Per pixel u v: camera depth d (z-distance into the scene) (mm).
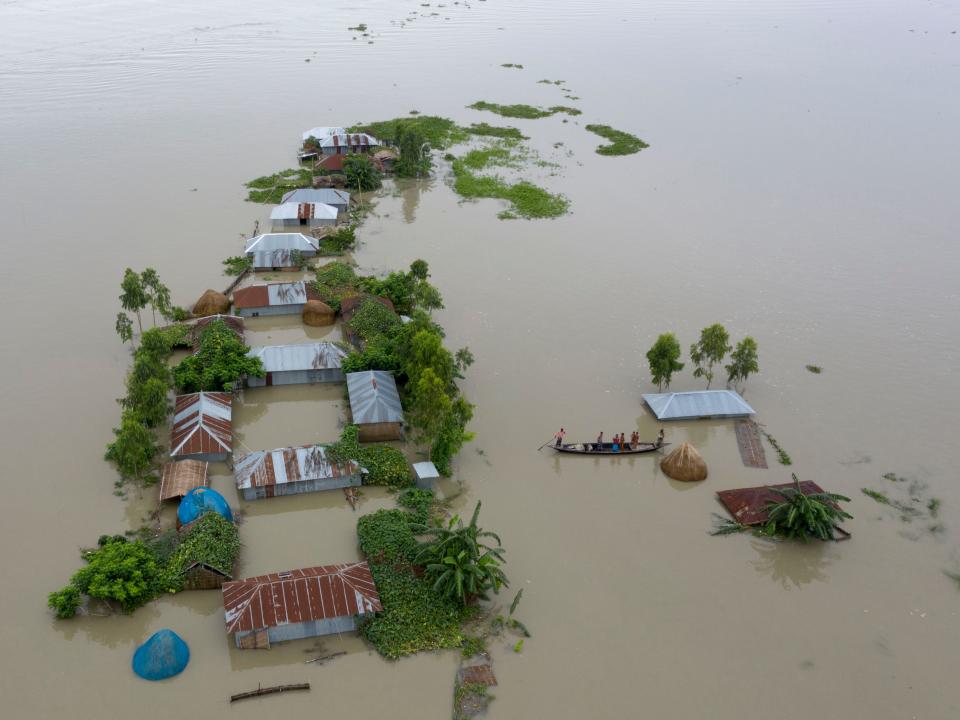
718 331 52625
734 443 49094
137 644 32875
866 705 32281
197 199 80625
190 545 35938
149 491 41469
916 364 59062
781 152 104625
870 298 68562
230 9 174375
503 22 176750
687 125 114312
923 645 35375
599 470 45781
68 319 57812
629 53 154875
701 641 34781
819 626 36062
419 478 42219
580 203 85750
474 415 49812
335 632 33656
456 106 117188
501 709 30891
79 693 30484
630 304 65125
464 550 34938
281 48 143875
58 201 78250
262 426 47281
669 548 40156
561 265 71188
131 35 147625
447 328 59500
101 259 67188
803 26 186750
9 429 45562
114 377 51312
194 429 43438
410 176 90500
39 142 94125
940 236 81438
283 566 36969
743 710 31625
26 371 51281
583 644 34156
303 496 41688
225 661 32125
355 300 58844
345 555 37906
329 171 88062
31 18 158625
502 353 56844
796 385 55500
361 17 172000
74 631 33188
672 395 51188
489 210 82750
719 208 86062
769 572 39062
